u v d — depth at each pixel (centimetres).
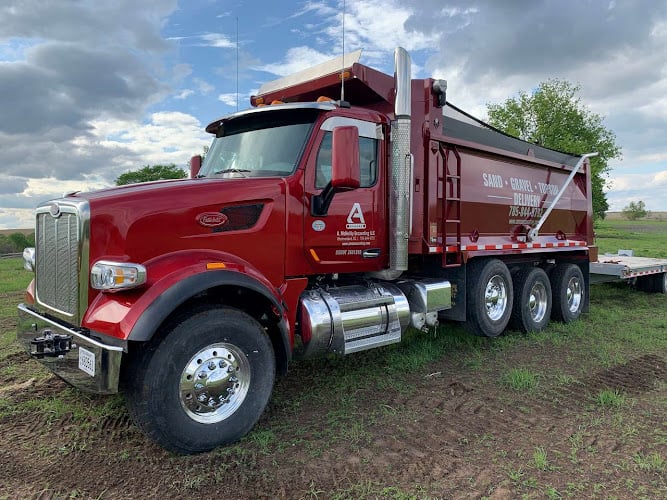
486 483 302
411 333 672
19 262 1897
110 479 308
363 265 489
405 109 487
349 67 488
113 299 336
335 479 307
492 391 463
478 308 613
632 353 593
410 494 290
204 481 305
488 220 650
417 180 536
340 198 461
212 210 383
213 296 382
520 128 3547
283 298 423
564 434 370
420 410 416
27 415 400
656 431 374
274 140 458
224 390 351
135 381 321
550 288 732
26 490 295
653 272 1004
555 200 769
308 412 412
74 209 350
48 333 365
